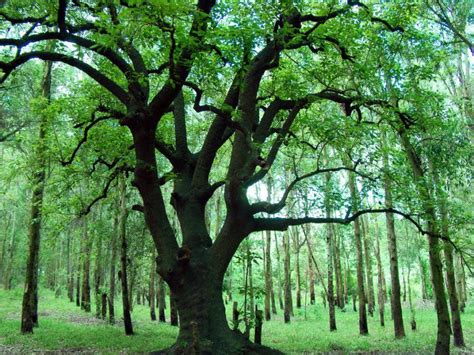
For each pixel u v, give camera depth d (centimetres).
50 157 1477
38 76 2080
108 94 1346
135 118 981
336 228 3250
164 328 1908
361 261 1892
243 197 1018
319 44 1085
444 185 1178
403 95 1146
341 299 3250
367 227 2953
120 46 1022
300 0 989
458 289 2869
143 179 1017
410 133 1162
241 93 1052
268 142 1388
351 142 1149
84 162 1476
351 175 1349
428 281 4056
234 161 1075
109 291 2142
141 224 2503
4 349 1248
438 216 1109
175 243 1034
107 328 1792
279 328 2075
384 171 1109
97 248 2414
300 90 1201
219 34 893
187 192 1126
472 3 1443
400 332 1681
